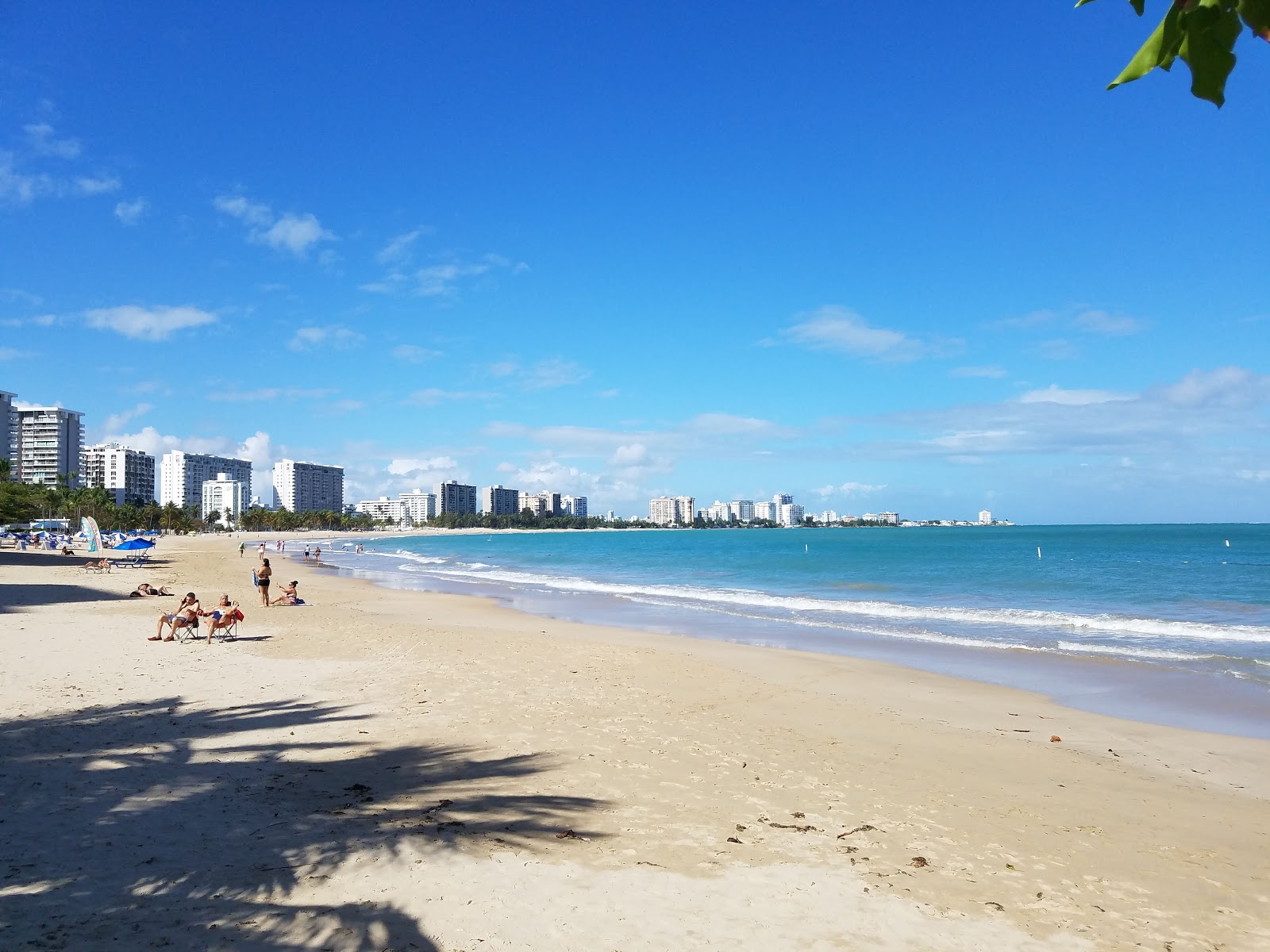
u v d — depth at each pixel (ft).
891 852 23.44
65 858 21.22
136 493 627.05
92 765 29.66
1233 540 369.09
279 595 108.58
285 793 27.07
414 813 25.45
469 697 43.47
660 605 105.19
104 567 146.30
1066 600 110.52
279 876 20.51
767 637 73.56
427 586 138.72
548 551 337.72
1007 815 27.09
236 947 16.84
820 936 18.34
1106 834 25.57
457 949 17.19
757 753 33.88
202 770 29.43
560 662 55.77
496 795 27.53
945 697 47.14
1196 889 21.59
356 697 42.86
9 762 29.66
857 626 81.97
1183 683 51.72
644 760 32.22
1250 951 18.28
